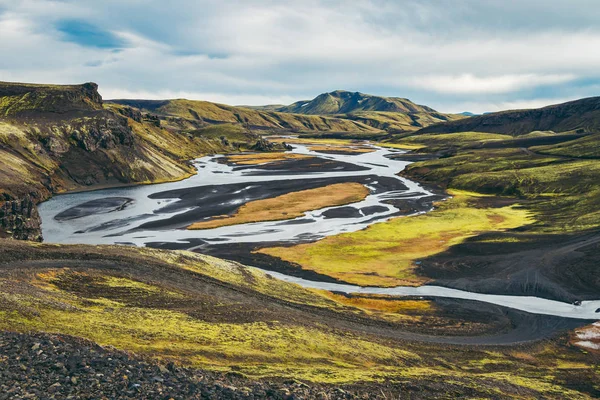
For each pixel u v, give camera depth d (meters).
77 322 32.59
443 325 60.22
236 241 102.44
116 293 47.41
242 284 63.47
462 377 36.53
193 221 120.88
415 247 99.81
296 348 37.06
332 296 70.81
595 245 96.25
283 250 96.06
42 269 49.97
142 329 34.06
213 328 38.41
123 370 18.73
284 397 19.64
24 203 97.69
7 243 59.22
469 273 83.56
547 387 38.75
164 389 17.48
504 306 68.75
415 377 33.47
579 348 54.25
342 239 105.06
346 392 24.67
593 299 71.56
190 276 60.56
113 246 68.94
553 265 86.50
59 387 15.96
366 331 52.25
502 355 50.41
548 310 67.19
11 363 17.56
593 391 40.69
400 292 74.50
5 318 29.78
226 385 19.78
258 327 41.34
